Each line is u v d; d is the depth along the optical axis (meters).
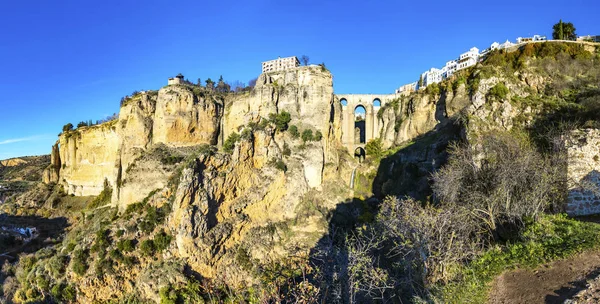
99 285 41.06
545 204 22.75
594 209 23.25
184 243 42.06
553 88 43.66
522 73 47.31
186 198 43.78
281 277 31.52
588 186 23.38
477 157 31.23
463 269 19.58
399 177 55.34
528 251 18.27
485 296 15.87
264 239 48.28
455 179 26.58
